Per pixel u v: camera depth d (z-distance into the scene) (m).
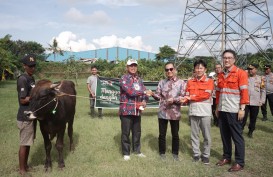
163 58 63.50
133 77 6.46
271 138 8.49
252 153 7.09
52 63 52.38
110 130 9.03
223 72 6.19
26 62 5.53
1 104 15.19
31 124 5.52
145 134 8.62
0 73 36.16
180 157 6.71
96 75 11.20
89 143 7.66
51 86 5.37
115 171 5.67
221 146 7.62
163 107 6.42
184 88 6.39
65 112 5.99
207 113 6.17
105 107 11.22
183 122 10.64
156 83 12.15
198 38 24.14
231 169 5.89
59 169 5.81
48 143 5.83
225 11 22.73
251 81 8.52
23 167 5.58
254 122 8.54
